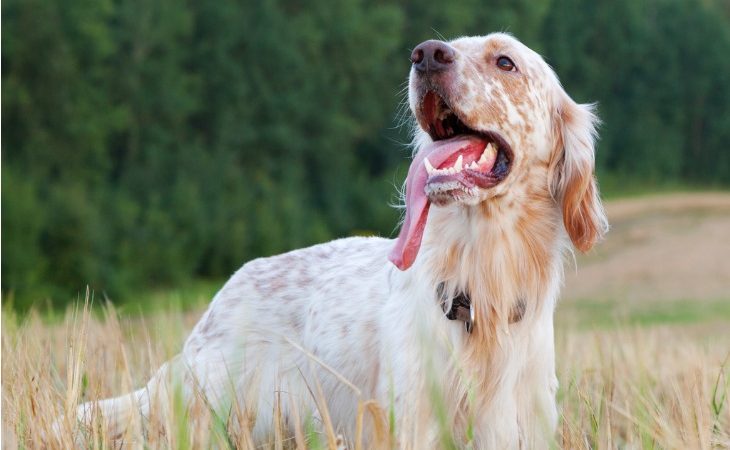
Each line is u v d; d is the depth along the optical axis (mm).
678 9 71750
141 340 6785
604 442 3963
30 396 4148
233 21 46875
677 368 6453
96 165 39656
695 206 54469
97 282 32375
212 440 3777
